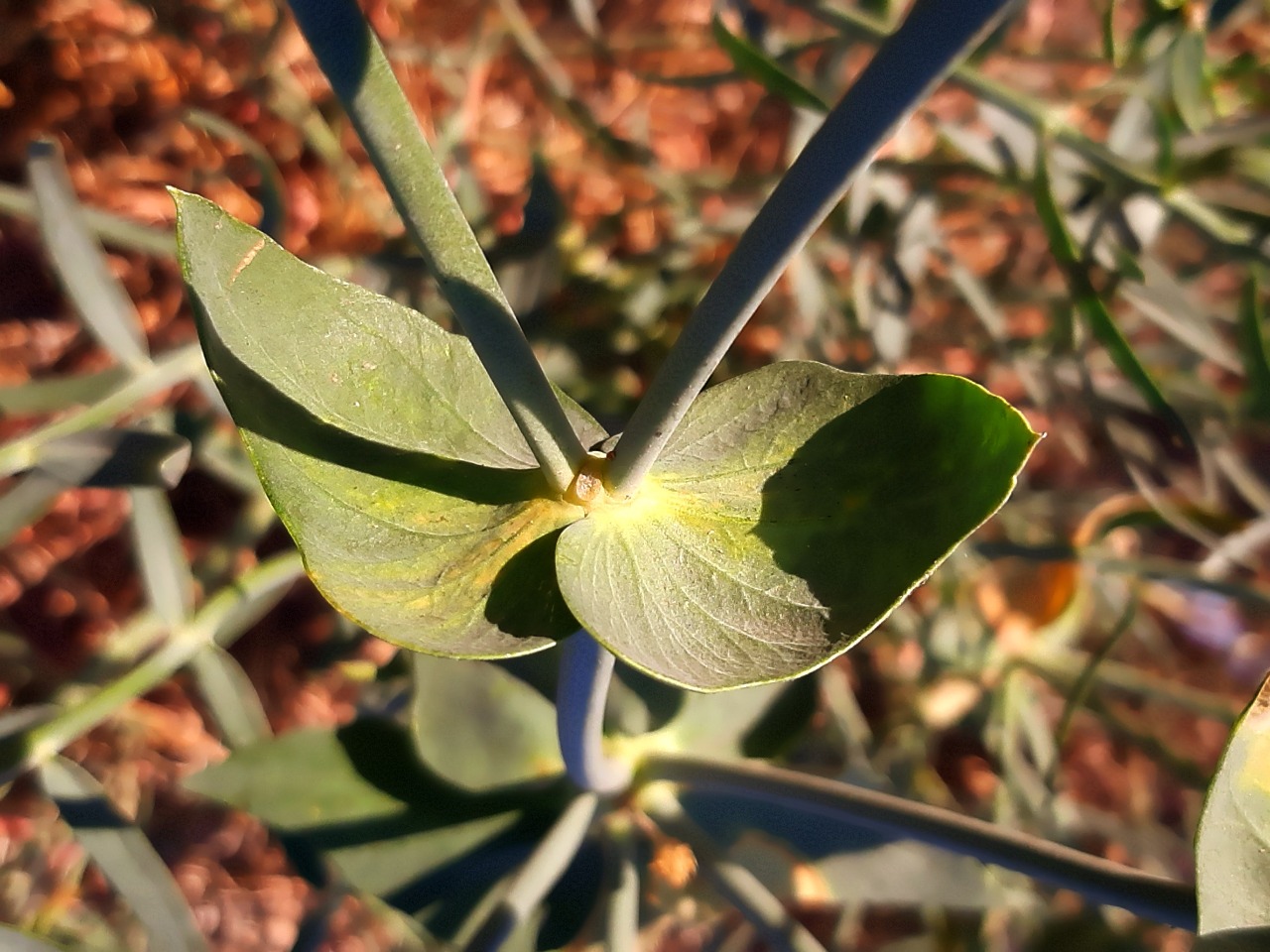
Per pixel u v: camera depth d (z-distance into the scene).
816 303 0.26
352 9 0.07
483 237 0.25
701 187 0.29
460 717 0.17
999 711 0.27
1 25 0.25
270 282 0.09
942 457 0.09
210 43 0.27
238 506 0.27
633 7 0.32
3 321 0.26
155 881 0.16
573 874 0.17
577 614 0.09
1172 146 0.21
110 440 0.16
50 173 0.18
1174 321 0.23
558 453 0.09
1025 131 0.23
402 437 0.10
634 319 0.27
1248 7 0.25
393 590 0.09
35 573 0.26
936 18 0.06
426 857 0.17
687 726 0.18
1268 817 0.10
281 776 0.17
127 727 0.27
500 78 0.30
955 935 0.25
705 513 0.10
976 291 0.26
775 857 0.18
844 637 0.09
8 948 0.14
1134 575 0.25
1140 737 0.26
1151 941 0.26
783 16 0.31
